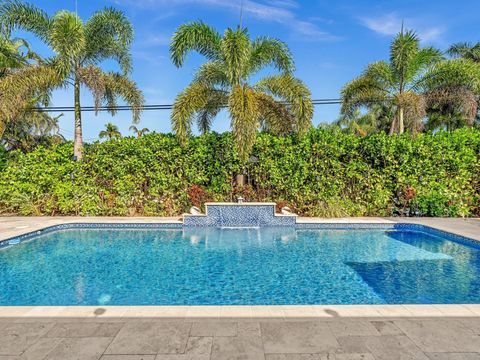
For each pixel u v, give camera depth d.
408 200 9.71
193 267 5.46
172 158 10.01
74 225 8.69
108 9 10.42
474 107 11.40
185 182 10.08
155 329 2.68
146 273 5.14
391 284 4.65
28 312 2.96
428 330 2.68
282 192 10.19
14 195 9.71
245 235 8.02
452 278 4.89
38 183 9.80
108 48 10.65
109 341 2.48
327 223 8.84
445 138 9.86
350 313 2.98
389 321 2.84
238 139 8.98
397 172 9.80
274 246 6.91
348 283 4.70
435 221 8.84
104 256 6.12
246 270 5.30
